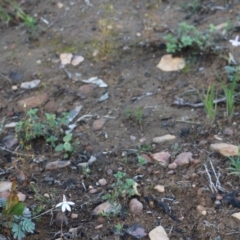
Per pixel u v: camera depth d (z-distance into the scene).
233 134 1.07
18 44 1.30
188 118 1.10
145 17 1.34
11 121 1.13
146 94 1.16
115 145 1.06
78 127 1.10
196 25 1.30
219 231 0.92
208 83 1.17
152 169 1.01
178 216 0.94
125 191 0.97
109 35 1.29
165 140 1.06
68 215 0.95
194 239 0.91
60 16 1.36
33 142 1.08
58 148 1.05
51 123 1.08
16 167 1.03
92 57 1.25
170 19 1.33
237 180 0.99
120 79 1.20
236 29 1.27
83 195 0.98
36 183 1.00
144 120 1.11
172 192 0.98
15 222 0.93
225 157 1.02
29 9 1.39
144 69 1.22
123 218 0.94
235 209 0.95
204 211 0.95
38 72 1.23
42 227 0.94
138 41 1.27
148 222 0.94
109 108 1.14
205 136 1.07
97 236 0.92
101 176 1.01
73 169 1.02
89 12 1.36
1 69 1.24
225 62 1.19
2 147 1.07
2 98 1.18
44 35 1.32
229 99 1.09
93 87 1.18
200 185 0.98
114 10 1.32
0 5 1.39
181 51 1.23
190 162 1.02
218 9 1.33
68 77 1.21
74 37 1.30
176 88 1.17
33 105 1.16
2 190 0.99
